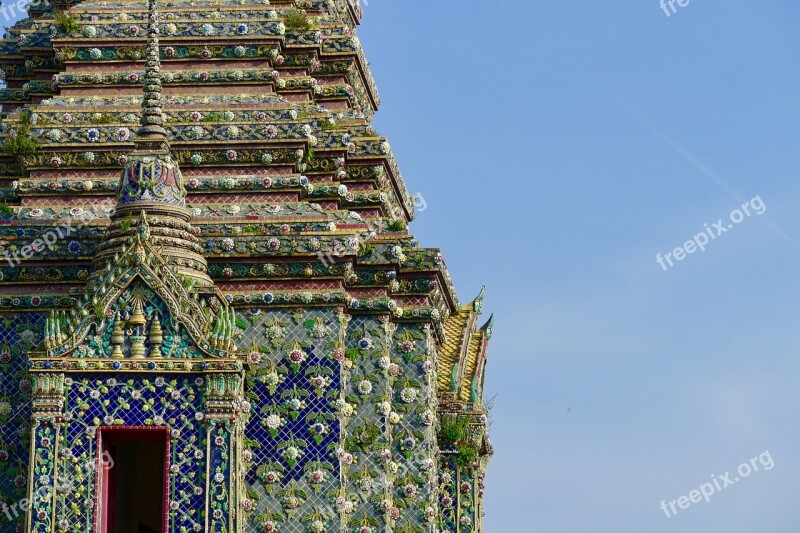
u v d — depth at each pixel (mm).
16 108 48156
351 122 47531
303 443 41844
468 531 49125
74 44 46781
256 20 47188
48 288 42188
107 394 39875
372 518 42438
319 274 42438
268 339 42250
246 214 43562
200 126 44719
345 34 49281
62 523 39406
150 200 41562
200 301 40406
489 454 52812
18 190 43969
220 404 39875
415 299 44219
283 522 41500
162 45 46906
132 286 40250
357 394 42969
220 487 39594
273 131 44812
